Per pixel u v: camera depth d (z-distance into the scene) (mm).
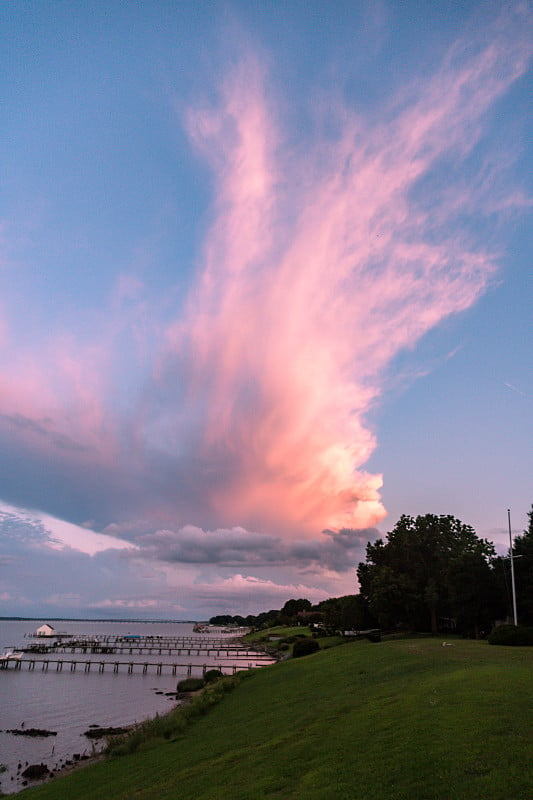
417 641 55188
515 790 11180
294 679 41062
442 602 73375
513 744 13742
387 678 29734
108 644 187000
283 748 19172
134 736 32781
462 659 31625
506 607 63188
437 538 78750
